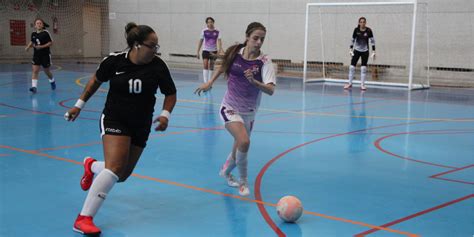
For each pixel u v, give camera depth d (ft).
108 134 14.47
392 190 19.15
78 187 18.72
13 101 41.63
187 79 65.10
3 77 61.26
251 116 18.47
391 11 67.26
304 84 62.54
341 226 15.20
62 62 89.76
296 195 18.37
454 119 36.86
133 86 14.23
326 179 20.59
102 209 16.44
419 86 59.62
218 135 29.48
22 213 15.84
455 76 63.67
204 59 59.62
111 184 14.34
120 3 94.38
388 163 23.48
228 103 18.12
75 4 98.02
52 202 16.97
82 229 14.06
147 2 90.53
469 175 21.52
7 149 24.70
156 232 14.56
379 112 39.93
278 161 23.63
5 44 91.86
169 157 23.84
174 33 87.86
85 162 16.30
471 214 16.49
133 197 17.75
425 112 40.22
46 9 95.20
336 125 33.76
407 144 27.91
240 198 17.90
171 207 16.78
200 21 84.48
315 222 15.56
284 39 76.54
